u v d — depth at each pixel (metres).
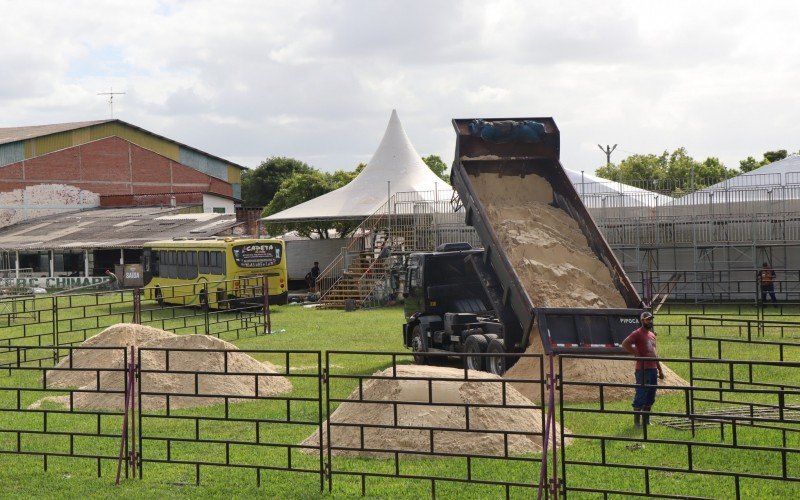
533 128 22.14
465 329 22.00
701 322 29.45
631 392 16.78
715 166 87.81
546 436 9.59
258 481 10.84
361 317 36.62
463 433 11.88
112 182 77.81
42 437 14.09
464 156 22.00
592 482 10.63
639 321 17.77
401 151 52.25
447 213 42.88
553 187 22.28
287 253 56.19
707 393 16.44
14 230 67.19
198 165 84.81
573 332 17.56
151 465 12.06
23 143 72.06
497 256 19.66
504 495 10.18
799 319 29.05
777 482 10.49
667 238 38.72
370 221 45.91
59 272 62.91
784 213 35.69
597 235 20.70
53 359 24.34
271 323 34.66
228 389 17.47
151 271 46.97
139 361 11.37
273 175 112.25
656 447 12.32
